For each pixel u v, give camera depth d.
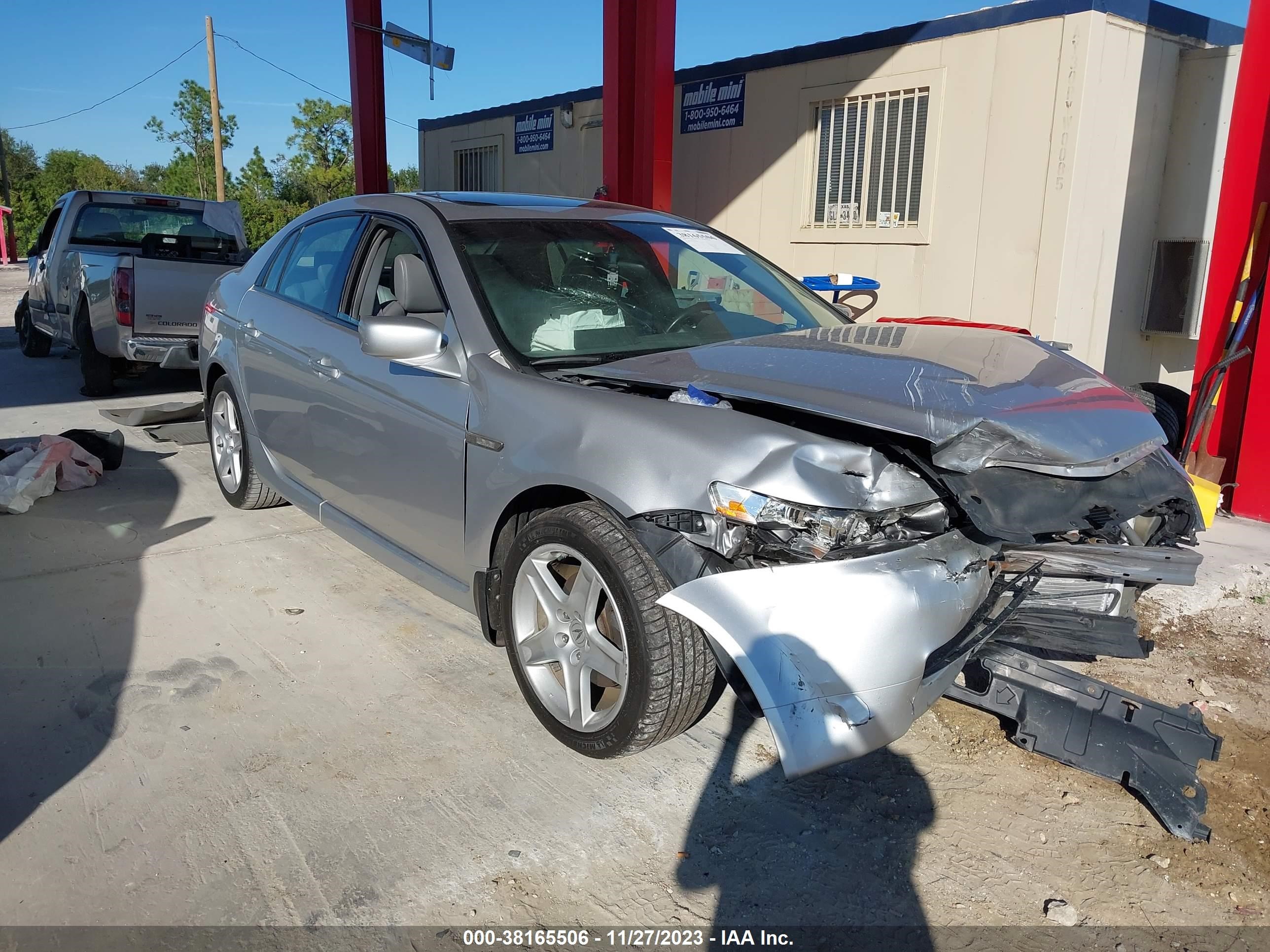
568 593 2.90
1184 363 8.28
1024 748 2.98
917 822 2.67
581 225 3.84
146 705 3.15
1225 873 2.48
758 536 2.40
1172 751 2.72
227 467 5.16
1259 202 5.05
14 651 3.51
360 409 3.62
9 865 2.38
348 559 4.54
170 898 2.29
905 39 7.91
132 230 9.29
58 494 5.45
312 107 40.97
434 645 3.65
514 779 2.80
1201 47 7.47
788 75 8.95
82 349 8.22
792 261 9.22
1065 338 7.34
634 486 2.54
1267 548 4.75
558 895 2.34
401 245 3.74
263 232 38.81
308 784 2.75
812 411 2.50
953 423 2.42
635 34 7.77
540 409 2.86
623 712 2.65
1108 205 7.26
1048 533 2.56
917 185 8.08
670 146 7.93
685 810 2.68
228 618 3.85
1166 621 3.99
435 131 14.47
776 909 2.31
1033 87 7.10
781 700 2.26
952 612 2.46
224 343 4.85
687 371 2.87
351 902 2.29
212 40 35.47
